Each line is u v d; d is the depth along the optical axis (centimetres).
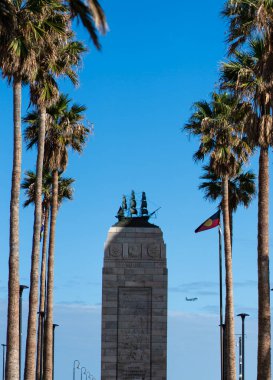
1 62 5644
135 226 9862
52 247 8819
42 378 8881
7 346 5606
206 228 8900
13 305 5641
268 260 5753
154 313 9706
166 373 9625
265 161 5909
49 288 8762
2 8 3703
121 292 9744
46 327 8681
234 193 9600
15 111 5828
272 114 5775
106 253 9775
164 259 9775
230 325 8094
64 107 8506
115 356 9631
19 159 5819
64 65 6619
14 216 5753
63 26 5931
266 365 5572
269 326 5634
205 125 8312
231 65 6356
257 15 5388
